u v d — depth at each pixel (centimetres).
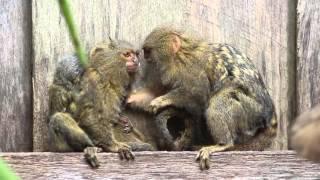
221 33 479
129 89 478
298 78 475
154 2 473
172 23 475
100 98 464
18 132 457
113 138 458
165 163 424
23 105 459
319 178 425
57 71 458
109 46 466
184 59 495
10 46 459
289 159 427
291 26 479
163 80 484
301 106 474
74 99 458
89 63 462
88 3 464
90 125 460
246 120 468
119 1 468
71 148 453
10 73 458
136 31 471
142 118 478
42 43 459
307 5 475
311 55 474
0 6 460
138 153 423
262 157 427
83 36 464
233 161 427
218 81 480
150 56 477
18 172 411
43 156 414
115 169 422
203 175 425
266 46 477
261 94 471
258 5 477
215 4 478
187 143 480
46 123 457
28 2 462
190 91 482
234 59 477
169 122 484
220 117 467
